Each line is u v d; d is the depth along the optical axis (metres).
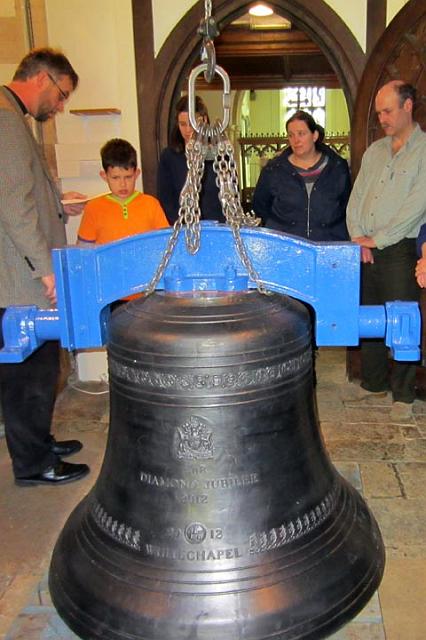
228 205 1.11
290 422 1.16
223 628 1.04
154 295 1.15
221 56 5.08
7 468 2.68
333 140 8.30
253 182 8.70
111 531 1.18
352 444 2.83
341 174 3.39
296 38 4.78
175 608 1.06
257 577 1.08
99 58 3.46
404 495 2.33
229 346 1.04
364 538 1.23
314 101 10.48
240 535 1.11
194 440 1.08
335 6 3.36
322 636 1.06
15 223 2.12
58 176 3.58
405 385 3.26
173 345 1.04
